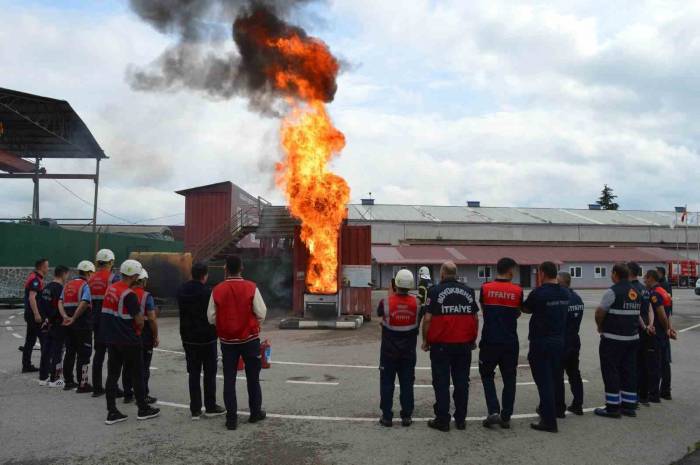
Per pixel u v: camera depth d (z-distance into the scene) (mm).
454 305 5645
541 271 5883
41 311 8344
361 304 16594
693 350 11391
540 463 4664
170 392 7250
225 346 5672
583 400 6992
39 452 4863
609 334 6207
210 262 22141
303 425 5727
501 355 5742
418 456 4809
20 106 28406
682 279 45219
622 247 48531
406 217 48000
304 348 11258
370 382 7871
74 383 7465
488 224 47688
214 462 4629
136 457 4742
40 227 22844
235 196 25625
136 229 49969
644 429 5699
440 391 5613
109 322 5805
